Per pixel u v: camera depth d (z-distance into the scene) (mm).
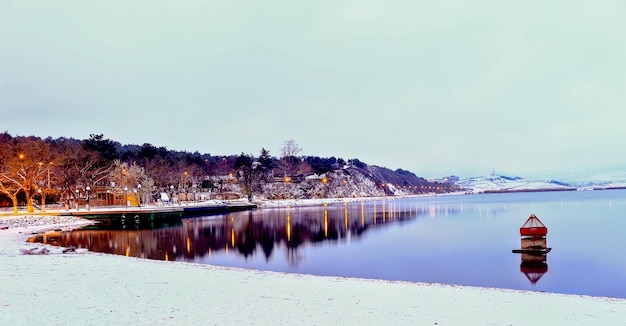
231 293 15750
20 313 12398
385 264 30312
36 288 16078
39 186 86125
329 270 28172
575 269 27344
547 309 13680
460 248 37781
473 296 15688
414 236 48344
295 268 29047
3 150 87250
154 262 24500
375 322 11977
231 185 166250
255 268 28953
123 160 147000
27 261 23547
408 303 14398
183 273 20406
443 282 24062
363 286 17594
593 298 15711
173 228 59625
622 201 148250
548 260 30641
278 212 103062
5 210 77688
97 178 104312
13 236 43500
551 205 123000
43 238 44469
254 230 56906
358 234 51375
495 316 12742
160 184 125062
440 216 83125
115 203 96812
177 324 11523
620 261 29938
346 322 11938
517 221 67625
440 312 13172
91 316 12172
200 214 94438
